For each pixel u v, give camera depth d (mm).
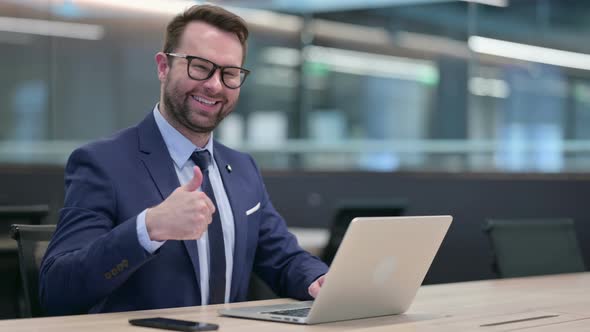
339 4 6742
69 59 6828
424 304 2113
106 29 6914
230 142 6891
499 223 3209
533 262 3227
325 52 6832
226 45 2221
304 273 2281
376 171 6309
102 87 6938
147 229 1792
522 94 5918
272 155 6758
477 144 6121
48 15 6758
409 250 1835
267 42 7000
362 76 6676
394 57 6523
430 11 6348
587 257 5594
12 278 3385
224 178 2338
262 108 6977
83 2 6828
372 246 1714
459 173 6047
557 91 5754
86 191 2070
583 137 5656
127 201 2084
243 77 2291
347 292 1740
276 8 6961
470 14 6133
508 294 2336
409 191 6188
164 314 1821
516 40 5926
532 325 1746
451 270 6012
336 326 1702
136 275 2029
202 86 2182
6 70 6758
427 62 6371
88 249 1863
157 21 6934
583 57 5621
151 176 2154
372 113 6625
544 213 5754
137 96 7051
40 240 2268
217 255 2188
